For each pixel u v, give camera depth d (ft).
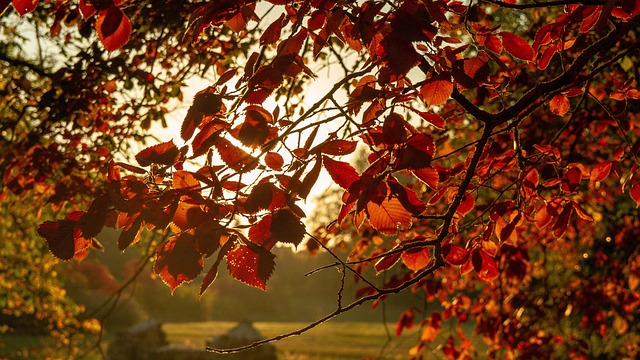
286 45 6.18
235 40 15.71
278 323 153.38
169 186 5.99
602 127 13.14
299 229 5.75
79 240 5.65
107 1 5.44
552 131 18.21
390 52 5.57
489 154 9.43
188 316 151.23
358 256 17.49
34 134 16.12
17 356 65.21
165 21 14.56
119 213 5.79
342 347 102.83
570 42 9.11
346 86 13.61
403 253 8.38
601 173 9.30
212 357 67.77
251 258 5.69
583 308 19.86
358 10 6.09
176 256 5.56
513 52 7.09
